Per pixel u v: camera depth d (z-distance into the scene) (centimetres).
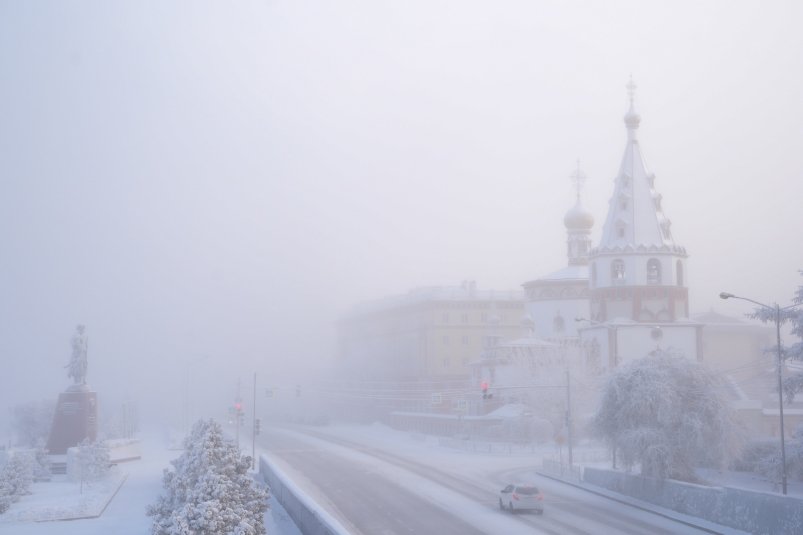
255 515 2997
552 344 10519
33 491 5881
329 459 7319
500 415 9669
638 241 9062
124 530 4075
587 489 5166
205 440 3108
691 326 8906
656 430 4575
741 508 3647
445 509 4278
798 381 4659
